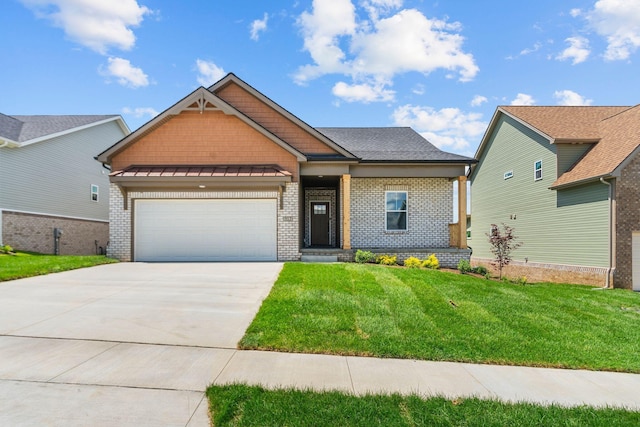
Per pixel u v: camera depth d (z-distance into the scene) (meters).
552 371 4.58
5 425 2.97
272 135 13.14
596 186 13.20
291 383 3.91
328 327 5.60
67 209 18.98
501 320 6.35
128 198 12.86
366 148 15.63
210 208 12.99
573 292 9.55
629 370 4.67
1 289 7.71
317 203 17.59
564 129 15.98
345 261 13.25
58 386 3.67
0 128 16.30
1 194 15.23
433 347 5.10
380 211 15.17
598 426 3.24
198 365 4.29
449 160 13.88
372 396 3.62
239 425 3.05
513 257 18.39
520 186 18.05
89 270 10.39
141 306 6.57
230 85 14.49
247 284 8.45
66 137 18.95
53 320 5.71
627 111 15.38
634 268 12.41
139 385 3.74
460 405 3.53
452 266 13.80
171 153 13.26
